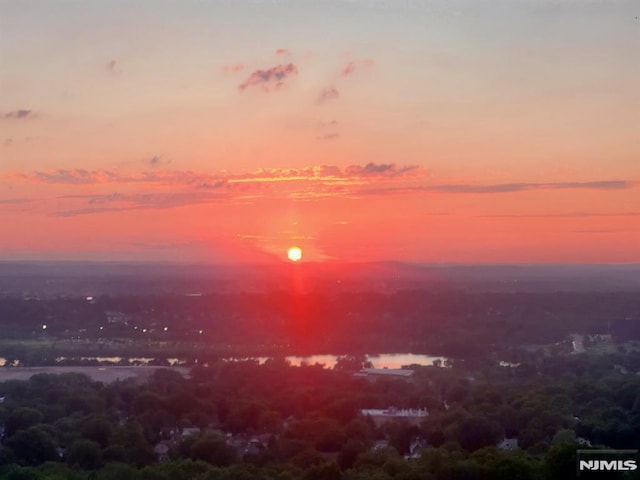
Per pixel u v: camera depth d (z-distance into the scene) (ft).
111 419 586.04
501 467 398.01
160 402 629.92
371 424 581.53
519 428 556.92
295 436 538.06
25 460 483.51
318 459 462.60
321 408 630.33
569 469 394.11
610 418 552.00
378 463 451.53
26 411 581.12
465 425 531.09
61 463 472.44
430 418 576.20
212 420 623.77
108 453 491.31
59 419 577.02
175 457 489.67
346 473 423.64
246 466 444.14
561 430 515.91
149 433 564.71
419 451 502.79
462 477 402.11
